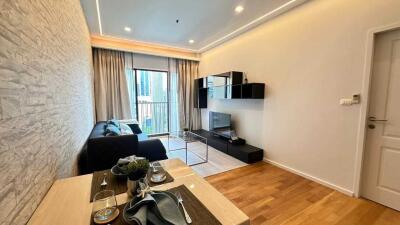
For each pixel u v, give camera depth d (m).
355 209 2.02
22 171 0.81
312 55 2.62
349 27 2.22
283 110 3.09
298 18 2.79
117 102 4.67
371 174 2.16
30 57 0.93
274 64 3.21
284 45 3.02
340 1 2.29
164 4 2.78
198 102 5.42
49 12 1.24
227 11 2.98
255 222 1.82
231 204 0.92
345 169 2.32
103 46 4.21
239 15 3.12
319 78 2.55
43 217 0.85
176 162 1.46
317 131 2.61
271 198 2.23
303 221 1.84
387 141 2.04
